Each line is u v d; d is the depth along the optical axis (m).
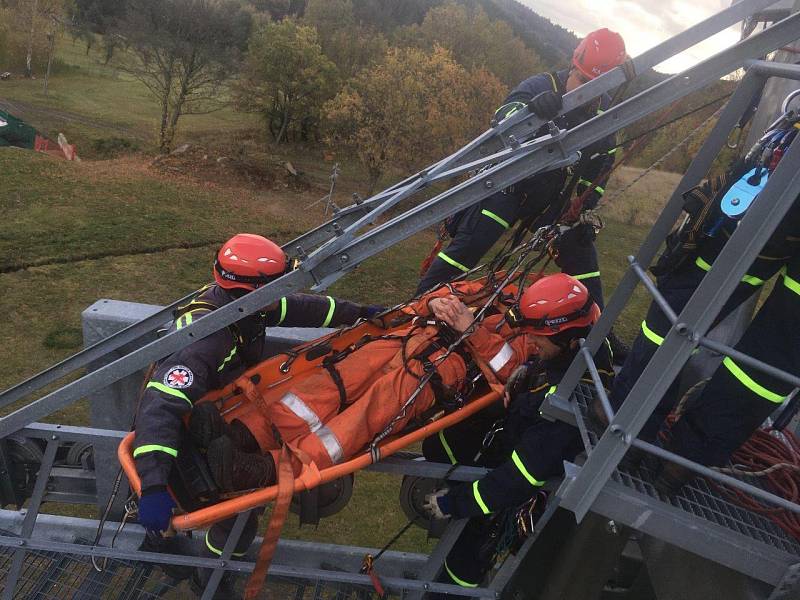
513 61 46.69
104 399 3.78
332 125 28.25
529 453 2.67
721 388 2.25
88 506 5.76
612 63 3.27
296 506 3.32
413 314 3.36
